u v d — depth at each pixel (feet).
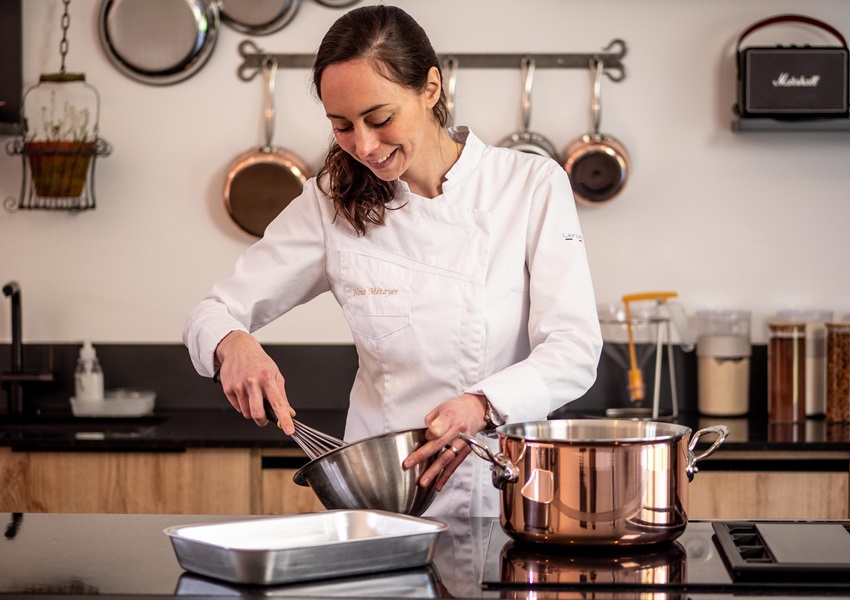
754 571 3.66
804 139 9.88
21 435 8.51
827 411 9.46
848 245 9.91
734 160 9.89
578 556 4.00
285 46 9.98
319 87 5.08
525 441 3.99
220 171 10.02
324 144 10.00
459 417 4.57
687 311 9.96
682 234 9.94
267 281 5.93
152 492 8.46
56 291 10.09
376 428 5.98
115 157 10.05
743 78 9.47
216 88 10.01
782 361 9.36
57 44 10.02
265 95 9.98
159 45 9.90
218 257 10.06
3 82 9.84
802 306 9.94
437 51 9.95
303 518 4.00
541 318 5.46
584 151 9.67
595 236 9.96
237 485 8.43
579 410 9.86
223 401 10.05
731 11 9.81
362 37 4.87
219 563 3.66
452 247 5.75
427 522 3.90
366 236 5.89
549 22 9.90
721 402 9.67
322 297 10.03
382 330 5.82
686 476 4.07
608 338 9.81
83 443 8.43
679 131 9.89
